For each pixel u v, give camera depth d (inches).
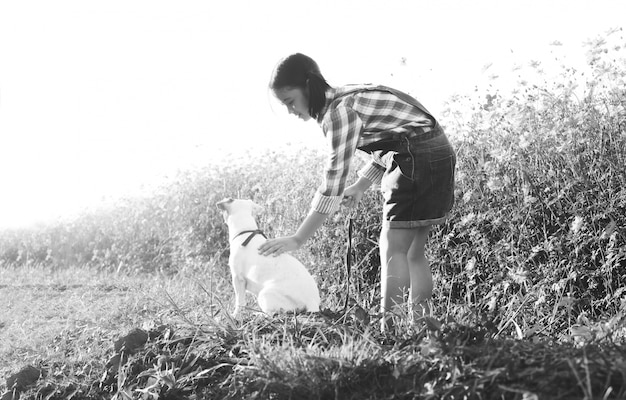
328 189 136.6
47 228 407.2
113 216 389.1
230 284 272.4
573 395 85.7
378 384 104.6
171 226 338.0
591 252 183.2
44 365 161.5
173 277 307.3
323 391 106.1
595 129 192.2
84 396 140.3
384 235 146.7
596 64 197.2
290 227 257.6
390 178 144.3
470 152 219.1
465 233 202.2
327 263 242.5
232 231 175.8
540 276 184.4
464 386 95.0
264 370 115.8
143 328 162.7
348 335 124.6
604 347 100.0
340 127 134.6
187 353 137.5
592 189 184.9
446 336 110.6
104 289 276.7
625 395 83.4
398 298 143.8
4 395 146.6
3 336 207.5
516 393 89.8
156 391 129.6
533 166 199.5
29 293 275.1
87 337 181.0
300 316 146.5
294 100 139.5
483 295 199.8
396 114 140.5
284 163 307.7
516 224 195.9
